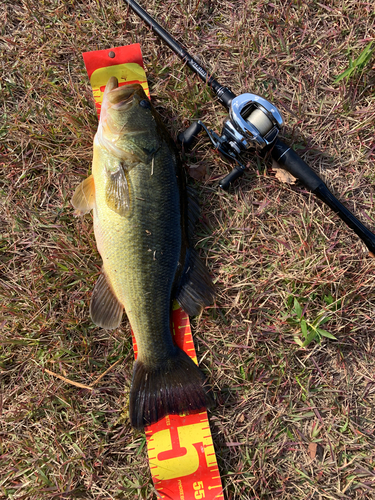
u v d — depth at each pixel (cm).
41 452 69
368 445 72
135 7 71
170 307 66
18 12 74
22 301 71
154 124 64
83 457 69
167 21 74
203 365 71
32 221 72
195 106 73
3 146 73
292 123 74
